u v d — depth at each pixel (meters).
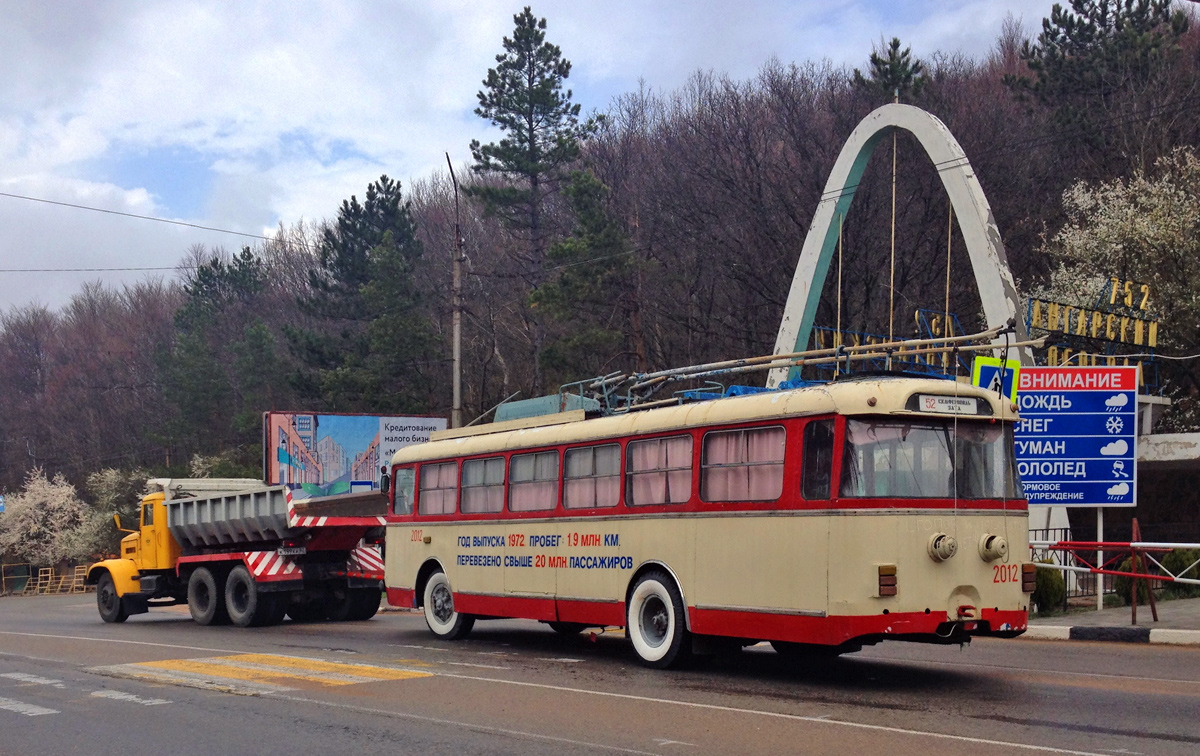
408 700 10.24
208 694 10.99
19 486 73.56
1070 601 18.25
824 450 10.43
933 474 10.58
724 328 45.91
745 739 8.10
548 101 43.62
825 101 46.66
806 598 10.38
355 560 20.73
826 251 29.83
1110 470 17.25
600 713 9.33
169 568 22.72
